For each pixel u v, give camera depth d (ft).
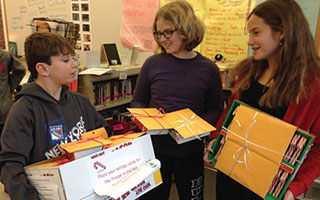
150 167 2.86
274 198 2.91
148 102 4.75
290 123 3.06
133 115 3.56
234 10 7.48
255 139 3.03
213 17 7.88
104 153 2.61
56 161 2.68
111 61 7.61
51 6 11.40
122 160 2.76
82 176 2.43
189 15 3.82
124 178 2.72
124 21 9.46
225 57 7.93
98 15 10.09
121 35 9.65
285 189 2.83
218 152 3.54
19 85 8.21
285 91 3.02
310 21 6.54
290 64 2.98
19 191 2.45
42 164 2.63
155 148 4.29
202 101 4.31
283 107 3.18
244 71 3.83
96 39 10.43
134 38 9.39
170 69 4.16
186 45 4.01
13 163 2.73
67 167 2.34
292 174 2.78
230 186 3.86
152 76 4.33
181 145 4.17
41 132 3.30
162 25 3.86
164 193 4.50
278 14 2.93
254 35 3.15
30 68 3.48
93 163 2.52
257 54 3.19
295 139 2.78
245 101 3.72
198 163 4.46
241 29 7.48
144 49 9.25
